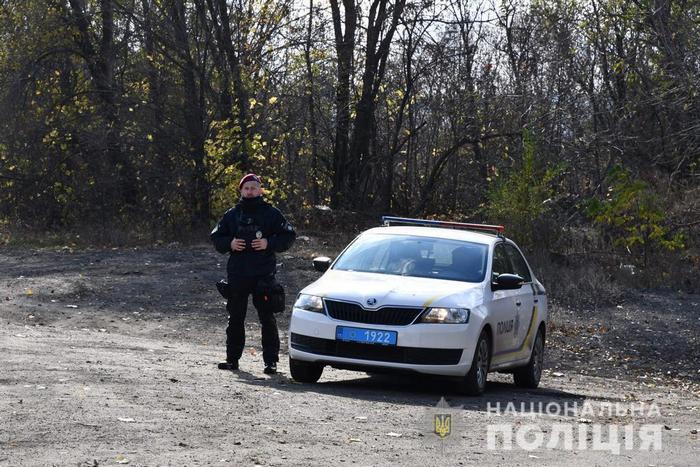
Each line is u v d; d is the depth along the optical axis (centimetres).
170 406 891
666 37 2962
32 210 3669
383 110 4059
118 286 2259
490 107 3806
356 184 3922
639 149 3356
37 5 3694
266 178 3369
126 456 684
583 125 3672
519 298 1306
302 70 3581
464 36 3888
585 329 2081
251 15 3375
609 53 3522
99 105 3619
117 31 3625
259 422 852
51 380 994
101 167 3547
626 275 2592
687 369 1856
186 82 3381
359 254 1274
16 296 2109
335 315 1154
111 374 1071
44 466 642
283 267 2584
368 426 880
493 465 749
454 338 1129
